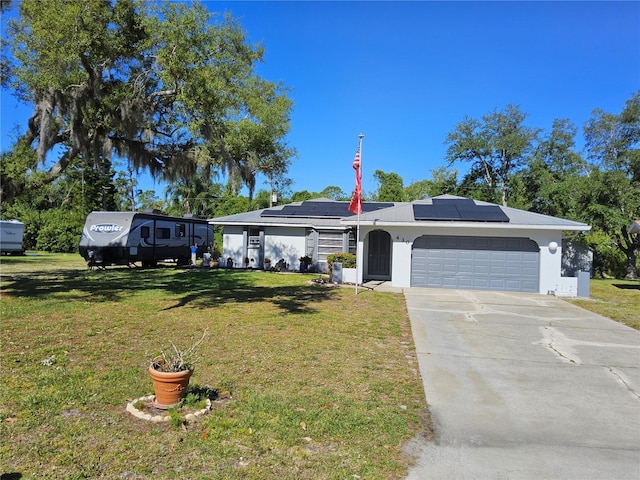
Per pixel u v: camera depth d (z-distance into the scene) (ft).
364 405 14.97
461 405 15.38
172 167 40.01
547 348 23.80
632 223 63.36
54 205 128.06
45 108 31.30
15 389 15.42
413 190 147.43
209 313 31.17
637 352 23.13
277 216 72.84
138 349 21.21
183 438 12.03
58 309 31.48
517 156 98.48
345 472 10.69
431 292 47.60
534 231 49.62
